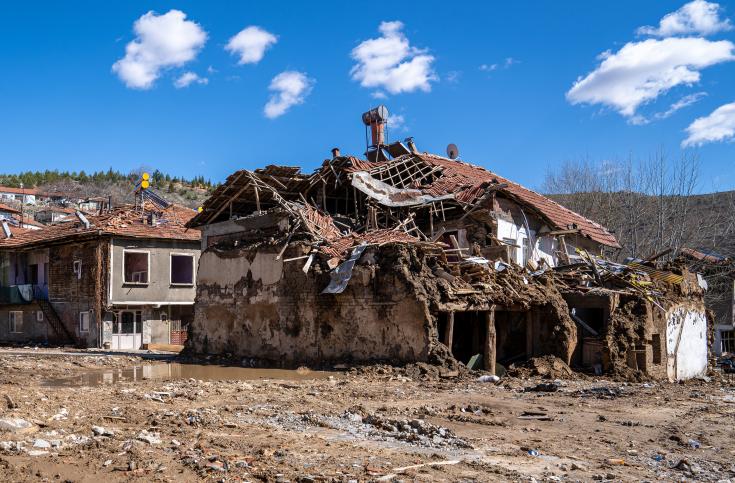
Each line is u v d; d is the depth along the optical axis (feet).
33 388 45.80
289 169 81.92
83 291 122.42
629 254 141.49
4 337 142.31
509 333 70.74
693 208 154.92
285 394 45.80
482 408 40.78
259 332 75.97
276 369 67.77
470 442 30.83
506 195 85.66
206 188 528.63
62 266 129.29
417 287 61.00
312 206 86.69
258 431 31.86
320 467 25.14
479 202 82.17
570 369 65.77
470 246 82.74
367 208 83.56
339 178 84.58
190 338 86.48
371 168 85.51
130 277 127.44
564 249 90.79
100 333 116.98
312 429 33.01
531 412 40.22
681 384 64.64
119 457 25.52
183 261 130.31
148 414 35.14
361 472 24.54
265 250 75.92
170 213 147.54
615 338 68.03
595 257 90.84
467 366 62.23
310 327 69.92
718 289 129.08
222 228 88.17
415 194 84.07
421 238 81.76
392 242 64.95
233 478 23.16
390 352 62.80
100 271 118.32
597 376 65.72
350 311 66.28
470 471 25.43
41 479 22.45
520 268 72.79
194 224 91.76
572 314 71.51
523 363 65.87
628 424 37.29
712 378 79.05
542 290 69.46
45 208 341.21
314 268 69.92
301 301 71.05
